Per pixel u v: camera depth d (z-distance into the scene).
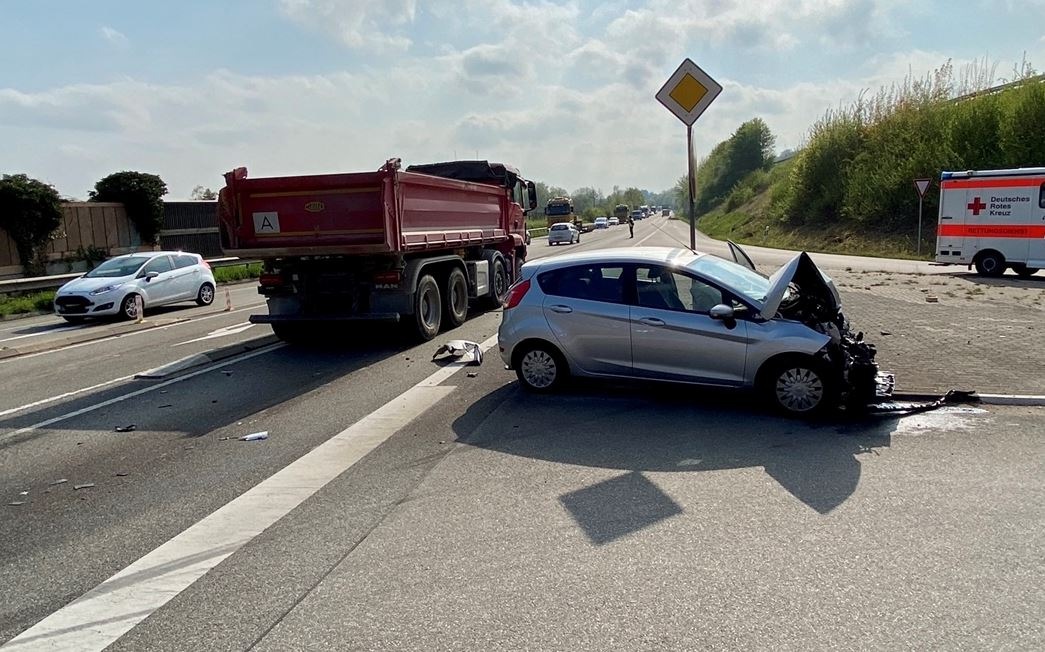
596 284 7.42
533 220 78.69
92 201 29.91
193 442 6.55
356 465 5.69
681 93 8.73
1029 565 3.71
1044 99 31.33
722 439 5.95
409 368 9.52
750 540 4.10
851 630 3.17
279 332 11.85
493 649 3.12
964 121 34.97
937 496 4.63
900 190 37.91
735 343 6.68
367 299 11.16
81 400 8.41
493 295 15.20
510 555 4.02
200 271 19.59
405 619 3.40
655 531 4.26
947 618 3.24
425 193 11.71
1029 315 11.43
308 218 10.59
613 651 3.08
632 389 7.75
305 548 4.23
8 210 25.23
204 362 10.44
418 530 4.41
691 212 8.93
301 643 3.24
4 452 6.47
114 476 5.70
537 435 6.26
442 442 6.18
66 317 16.70
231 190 10.72
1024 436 5.77
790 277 6.49
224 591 3.76
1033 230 19.38
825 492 4.76
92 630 3.44
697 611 3.37
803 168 49.81
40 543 4.50
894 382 7.07
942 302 13.23
